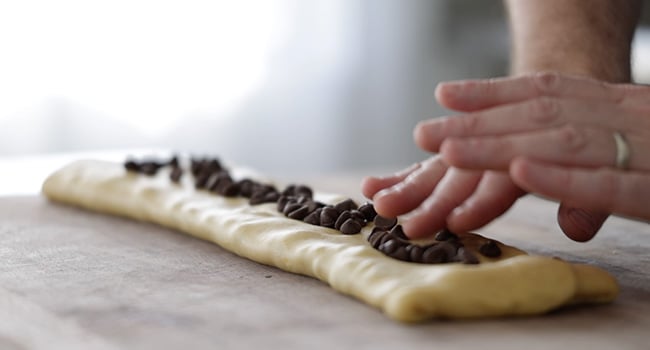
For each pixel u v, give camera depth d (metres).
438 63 1.94
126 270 0.71
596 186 0.59
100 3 1.61
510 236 0.83
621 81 0.84
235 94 1.75
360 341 0.58
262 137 1.80
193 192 0.86
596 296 0.62
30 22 1.55
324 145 1.87
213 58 1.72
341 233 0.71
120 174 0.92
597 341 0.58
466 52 1.89
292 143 1.84
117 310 0.63
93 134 1.64
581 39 0.84
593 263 0.74
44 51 1.57
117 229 0.84
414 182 0.66
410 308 0.59
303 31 1.81
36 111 1.58
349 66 1.88
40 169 1.09
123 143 1.66
